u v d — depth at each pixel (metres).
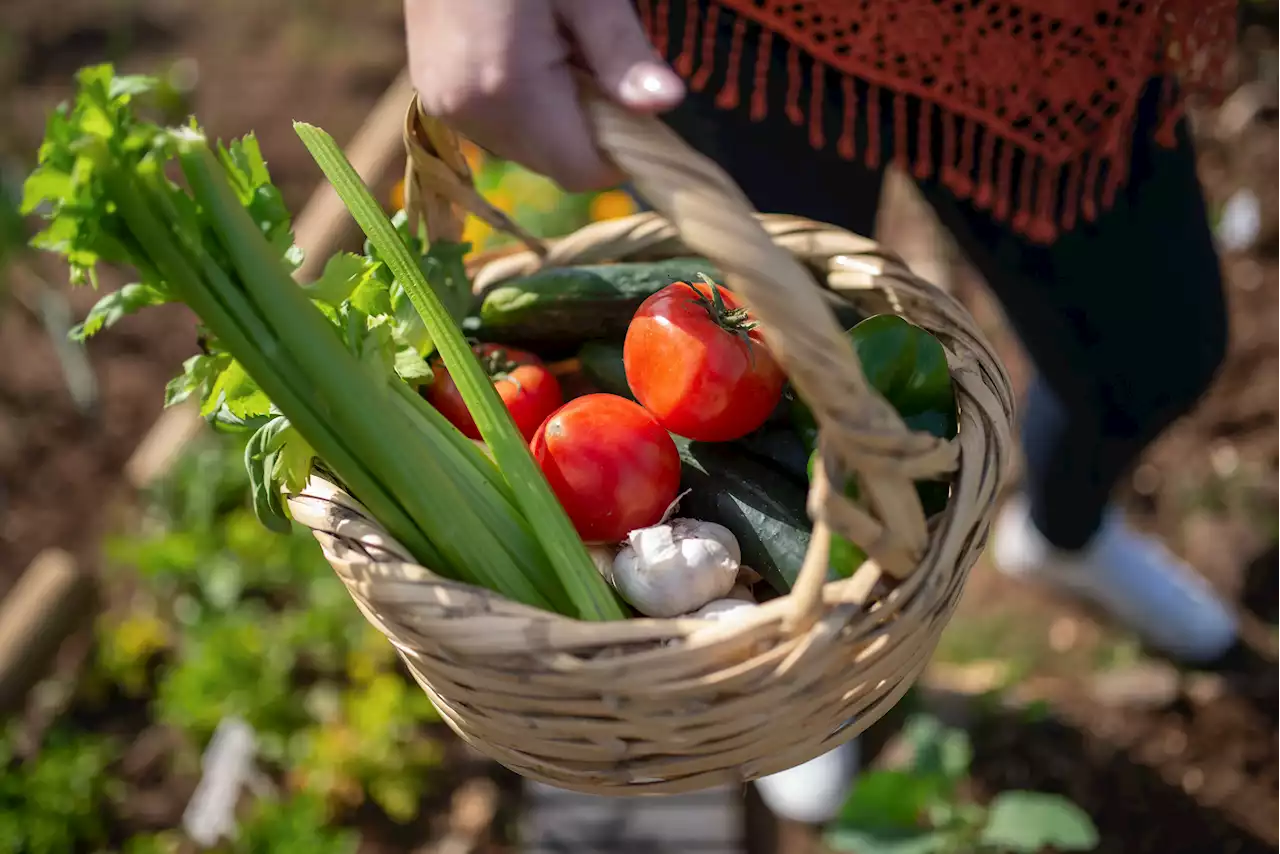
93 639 2.43
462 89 0.90
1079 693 2.18
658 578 1.02
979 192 1.34
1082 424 1.71
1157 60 1.28
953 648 2.29
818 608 0.85
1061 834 1.76
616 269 1.22
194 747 2.26
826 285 1.21
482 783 2.18
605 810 2.05
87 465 2.77
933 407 1.03
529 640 0.86
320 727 2.22
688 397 1.06
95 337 2.99
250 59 3.70
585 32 0.88
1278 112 2.96
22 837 2.09
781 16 1.25
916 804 1.82
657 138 0.83
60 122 0.78
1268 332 2.61
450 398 1.18
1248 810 2.01
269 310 0.87
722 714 0.88
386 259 0.99
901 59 1.25
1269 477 2.42
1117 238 1.43
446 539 0.97
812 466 1.04
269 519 1.10
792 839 2.08
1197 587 2.17
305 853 2.01
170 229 0.83
